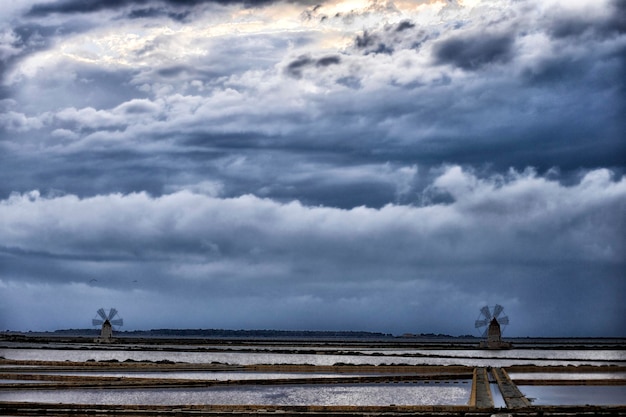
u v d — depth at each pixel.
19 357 126.88
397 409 49.94
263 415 46.94
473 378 76.81
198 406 49.94
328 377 82.69
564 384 75.62
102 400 59.06
